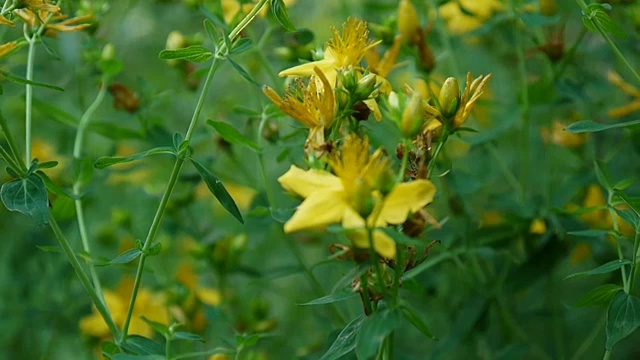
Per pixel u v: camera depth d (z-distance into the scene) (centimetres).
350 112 26
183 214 39
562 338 38
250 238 38
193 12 35
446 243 34
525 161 35
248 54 36
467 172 38
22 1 27
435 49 39
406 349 39
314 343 37
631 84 39
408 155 26
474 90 26
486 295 34
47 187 29
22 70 35
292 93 28
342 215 24
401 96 25
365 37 27
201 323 34
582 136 36
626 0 34
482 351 35
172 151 27
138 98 36
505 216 34
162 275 39
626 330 27
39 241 39
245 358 35
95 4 35
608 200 31
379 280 24
